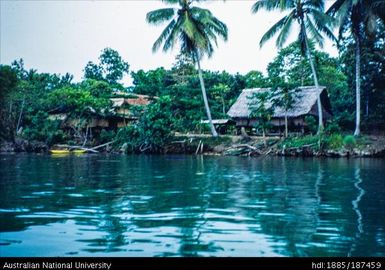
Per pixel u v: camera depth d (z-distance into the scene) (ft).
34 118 165.37
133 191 41.78
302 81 175.52
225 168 71.82
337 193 40.14
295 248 20.76
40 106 183.32
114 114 169.99
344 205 33.22
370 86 134.00
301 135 122.11
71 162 89.86
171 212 29.99
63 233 23.67
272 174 59.98
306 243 21.66
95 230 24.40
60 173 62.13
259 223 26.35
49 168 72.08
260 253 19.90
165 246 21.01
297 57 186.09
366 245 21.31
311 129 123.65
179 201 35.17
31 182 49.73
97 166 77.15
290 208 31.91
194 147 129.70
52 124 162.91
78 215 28.84
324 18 113.50
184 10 130.31
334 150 105.81
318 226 25.57
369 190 42.27
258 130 138.62
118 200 35.73
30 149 149.69
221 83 192.34
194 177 55.83
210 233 23.75
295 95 135.44
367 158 100.83
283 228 25.03
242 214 29.30
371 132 126.82
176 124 143.95
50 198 36.73
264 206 32.68
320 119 116.47
